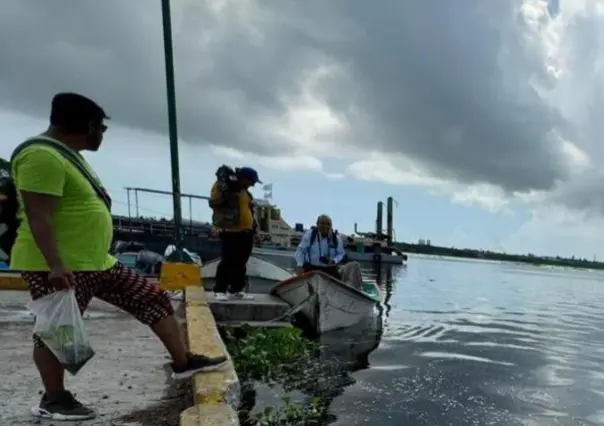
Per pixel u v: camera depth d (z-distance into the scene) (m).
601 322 14.07
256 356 6.68
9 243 3.13
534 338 10.47
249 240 9.35
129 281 3.51
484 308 16.53
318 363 7.21
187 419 3.06
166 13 9.86
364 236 51.22
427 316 13.50
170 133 9.91
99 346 5.32
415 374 6.78
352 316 10.73
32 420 3.24
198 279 9.68
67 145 3.13
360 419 4.87
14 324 6.32
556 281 45.81
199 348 4.62
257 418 4.71
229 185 9.12
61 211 3.06
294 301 10.39
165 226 24.22
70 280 2.98
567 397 6.00
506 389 6.21
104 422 3.29
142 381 4.18
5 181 3.10
